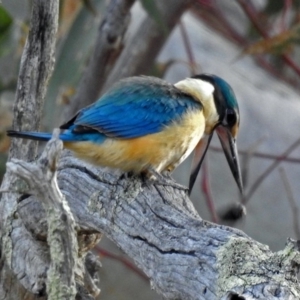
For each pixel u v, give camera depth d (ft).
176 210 22.98
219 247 18.86
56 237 20.26
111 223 24.44
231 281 17.57
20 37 40.83
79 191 26.30
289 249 17.84
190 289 19.15
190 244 19.88
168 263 20.34
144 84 29.68
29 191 22.35
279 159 43.32
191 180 32.71
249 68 56.70
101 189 25.57
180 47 53.16
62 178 27.17
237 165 32.27
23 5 47.70
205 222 20.98
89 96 40.32
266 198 48.52
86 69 40.19
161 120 28.35
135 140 27.55
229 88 31.94
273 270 17.61
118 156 27.20
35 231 25.94
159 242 21.30
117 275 46.60
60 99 43.19
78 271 26.40
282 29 47.96
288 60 47.65
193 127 29.30
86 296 25.35
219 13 55.06
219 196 47.01
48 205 20.17
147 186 25.52
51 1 27.61
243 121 50.55
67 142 26.81
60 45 40.88
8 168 19.97
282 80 57.41
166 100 28.94
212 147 42.34
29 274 25.11
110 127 27.37
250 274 17.57
